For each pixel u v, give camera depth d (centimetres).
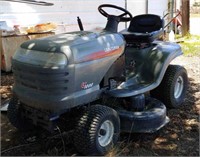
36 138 349
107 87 330
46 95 284
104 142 314
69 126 330
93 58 302
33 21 684
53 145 333
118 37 338
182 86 443
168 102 420
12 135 356
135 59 378
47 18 710
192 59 716
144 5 954
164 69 374
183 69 432
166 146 333
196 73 604
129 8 908
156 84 364
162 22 393
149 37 374
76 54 288
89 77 301
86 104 325
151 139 346
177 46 413
